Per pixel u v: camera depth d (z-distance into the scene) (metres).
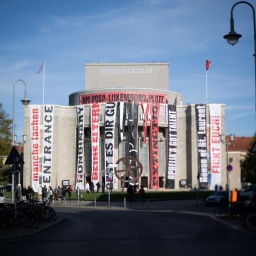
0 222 20.41
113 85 89.50
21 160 21.45
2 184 89.50
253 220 18.20
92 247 13.91
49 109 77.12
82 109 76.75
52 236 17.59
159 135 78.00
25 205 22.03
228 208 25.58
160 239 15.71
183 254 12.11
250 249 13.04
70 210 37.25
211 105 76.62
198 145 75.81
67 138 78.94
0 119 66.62
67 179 78.06
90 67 90.00
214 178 74.94
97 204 46.06
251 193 32.56
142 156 75.88
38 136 76.56
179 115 78.94
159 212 32.56
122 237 16.55
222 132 76.31
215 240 15.27
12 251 13.58
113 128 74.25
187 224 21.91
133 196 51.88
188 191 66.25
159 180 77.75
